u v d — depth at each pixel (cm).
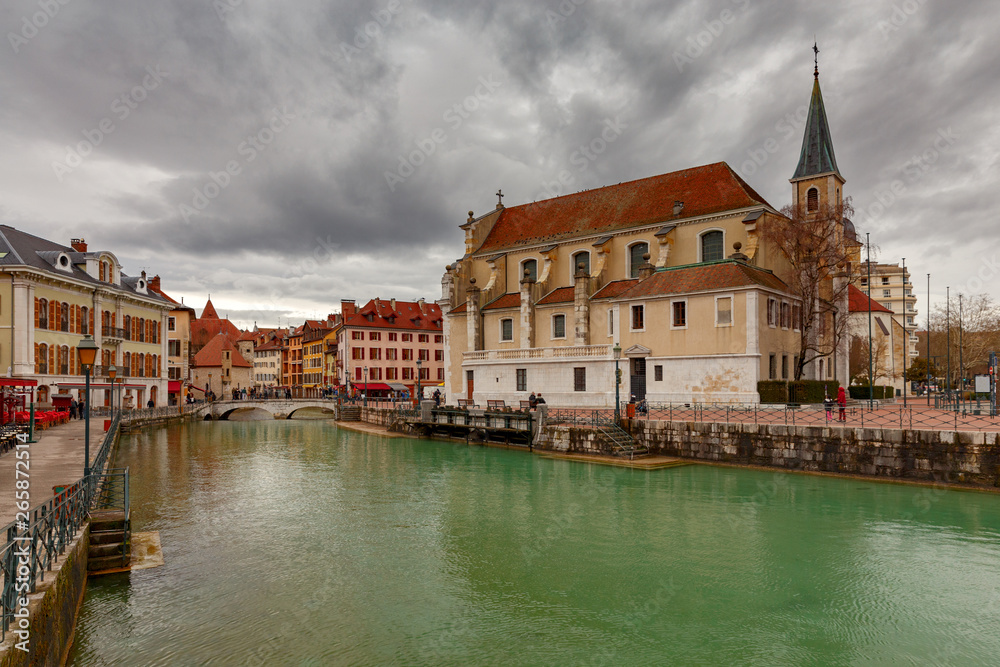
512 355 4906
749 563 1605
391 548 1758
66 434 3219
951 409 3512
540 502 2317
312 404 7750
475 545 1781
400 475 2977
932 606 1336
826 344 4428
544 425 3625
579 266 4862
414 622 1264
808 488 2398
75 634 1174
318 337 10744
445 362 5869
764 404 3503
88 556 1484
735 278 3709
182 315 8194
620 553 1695
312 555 1692
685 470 2831
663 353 3934
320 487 2680
